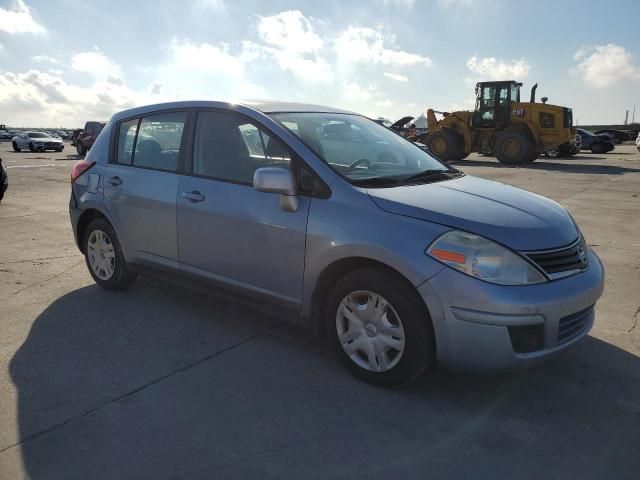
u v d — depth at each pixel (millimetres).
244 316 4578
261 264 3797
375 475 2596
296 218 3557
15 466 2648
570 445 2832
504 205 3373
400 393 3338
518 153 21688
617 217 9125
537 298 2951
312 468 2645
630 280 5566
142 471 2621
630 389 3395
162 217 4387
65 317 4539
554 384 3453
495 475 2598
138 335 4188
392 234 3162
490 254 2982
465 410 3160
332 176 3520
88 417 3066
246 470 2627
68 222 8742
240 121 4043
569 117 22500
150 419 3053
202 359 3785
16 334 4195
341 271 3500
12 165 21219
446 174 4145
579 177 15969
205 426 2986
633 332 4250
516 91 22766
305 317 3674
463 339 3004
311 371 3617
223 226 3955
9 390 3355
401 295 3154
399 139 4645
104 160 5012
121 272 4984
